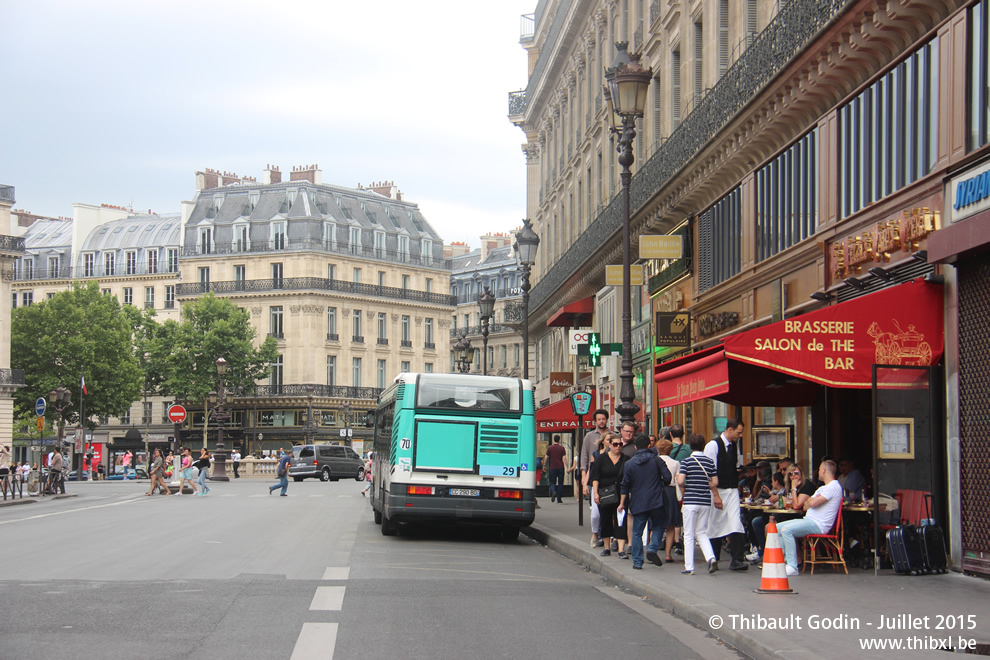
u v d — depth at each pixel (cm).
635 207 2903
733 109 2136
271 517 2623
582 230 4125
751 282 2158
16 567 1439
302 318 8806
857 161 1702
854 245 1666
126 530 2166
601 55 3766
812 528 1341
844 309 1399
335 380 8931
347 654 829
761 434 2081
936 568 1327
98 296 8381
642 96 1788
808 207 1900
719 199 2395
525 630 965
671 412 2814
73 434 8944
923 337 1388
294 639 889
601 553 1636
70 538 1958
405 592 1208
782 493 1591
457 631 948
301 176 9631
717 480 1389
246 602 1104
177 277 9638
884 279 1559
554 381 4153
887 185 1599
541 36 5200
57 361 8225
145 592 1176
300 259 8856
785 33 1883
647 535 1655
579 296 4041
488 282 10262
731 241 2323
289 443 8769
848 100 1730
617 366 3431
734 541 1396
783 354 1391
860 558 1445
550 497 3659
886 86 1608
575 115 4281
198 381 8562
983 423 1295
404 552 1730
